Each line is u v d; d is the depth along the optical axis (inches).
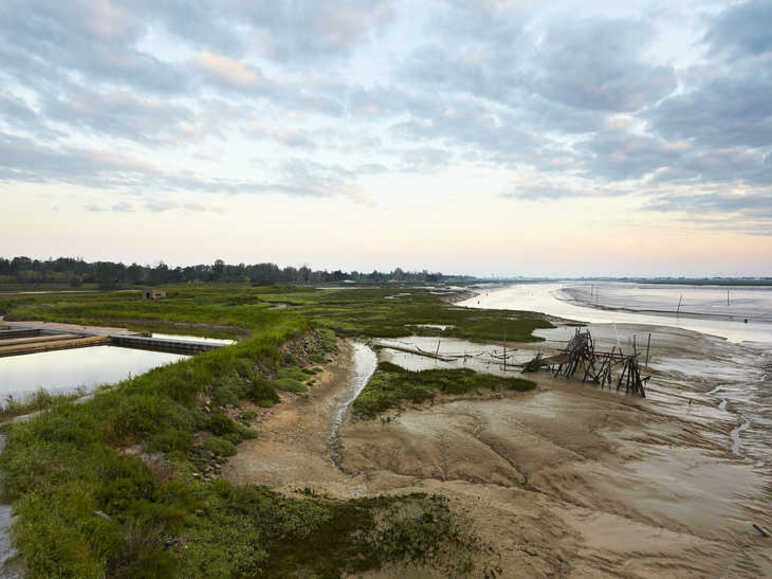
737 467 589.3
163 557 305.9
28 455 402.9
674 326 2440.9
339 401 871.1
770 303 4569.4
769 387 1043.3
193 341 1365.7
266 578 316.8
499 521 410.6
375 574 327.9
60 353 1294.3
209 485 445.1
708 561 377.4
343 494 468.8
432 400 859.4
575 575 344.5
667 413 823.7
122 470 411.8
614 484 522.6
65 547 280.5
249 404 756.0
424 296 4815.5
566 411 800.9
